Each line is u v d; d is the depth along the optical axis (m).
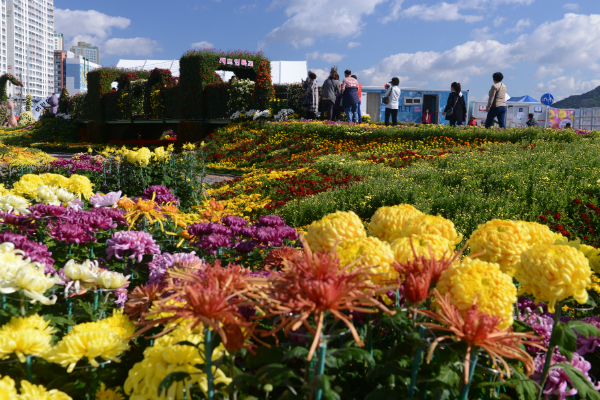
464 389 1.05
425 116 25.22
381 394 1.05
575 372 1.28
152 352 1.12
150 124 27.64
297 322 0.87
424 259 1.13
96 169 7.77
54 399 0.98
